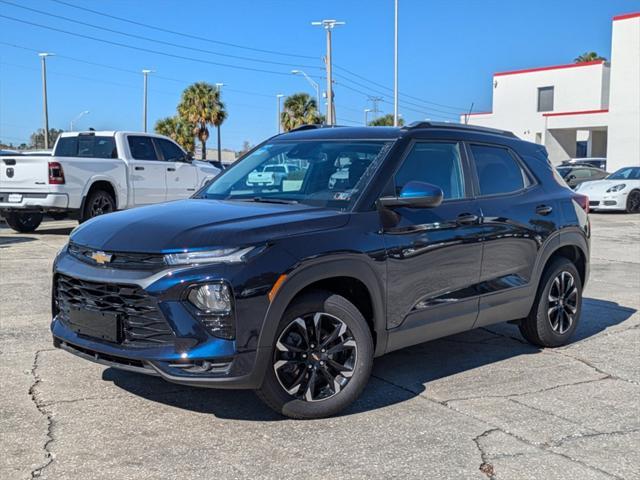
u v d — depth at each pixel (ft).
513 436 13.43
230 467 11.89
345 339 14.20
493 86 153.58
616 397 15.79
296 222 13.92
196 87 170.91
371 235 14.64
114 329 13.16
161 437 13.10
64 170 42.24
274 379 13.39
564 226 19.70
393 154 15.99
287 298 13.17
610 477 11.75
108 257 13.42
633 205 68.59
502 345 20.27
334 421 14.02
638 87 94.32
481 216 17.25
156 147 49.26
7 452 12.32
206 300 12.66
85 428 13.44
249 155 18.79
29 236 45.24
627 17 94.68
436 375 17.29
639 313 24.71
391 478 11.59
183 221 13.91
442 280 16.16
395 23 114.83
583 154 142.41
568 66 140.87
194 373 12.62
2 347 18.84
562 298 19.97
